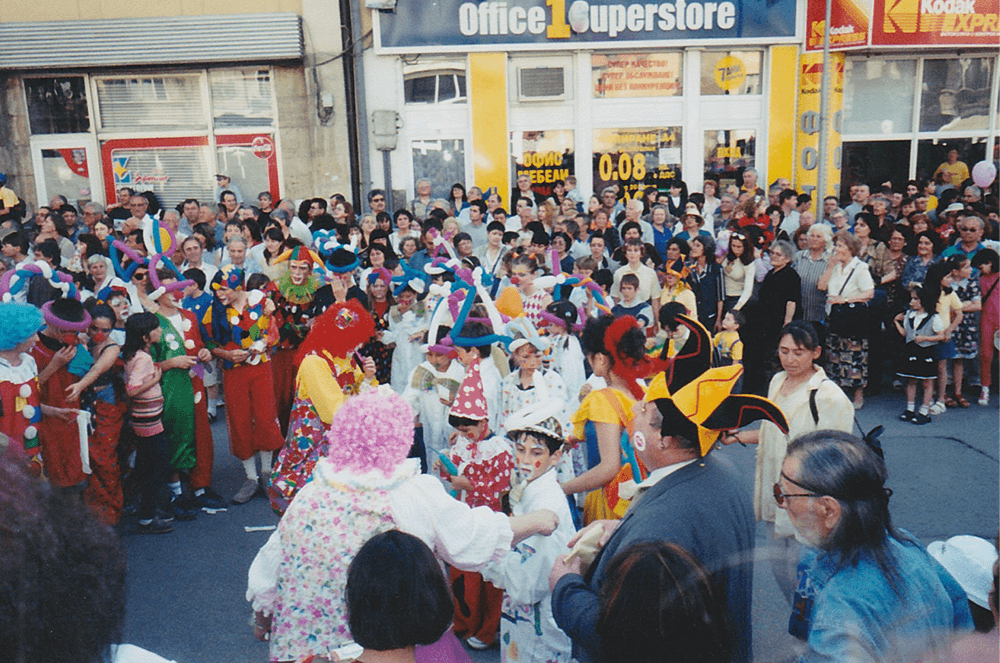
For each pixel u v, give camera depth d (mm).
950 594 1938
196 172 12352
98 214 9531
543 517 2867
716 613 1727
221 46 11547
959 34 12070
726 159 12922
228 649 3977
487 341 4273
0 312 4145
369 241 8508
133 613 4301
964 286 7348
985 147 13156
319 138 12016
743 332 7770
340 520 2441
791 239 10133
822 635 1788
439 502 2539
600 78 12500
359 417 2492
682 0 12109
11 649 984
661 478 2176
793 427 3473
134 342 5035
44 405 4641
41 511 1060
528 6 11953
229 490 6031
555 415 3084
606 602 1749
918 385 8375
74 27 11500
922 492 5125
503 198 12477
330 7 11648
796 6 12289
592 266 7109
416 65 12156
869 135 13070
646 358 3340
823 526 1875
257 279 5883
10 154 12109
